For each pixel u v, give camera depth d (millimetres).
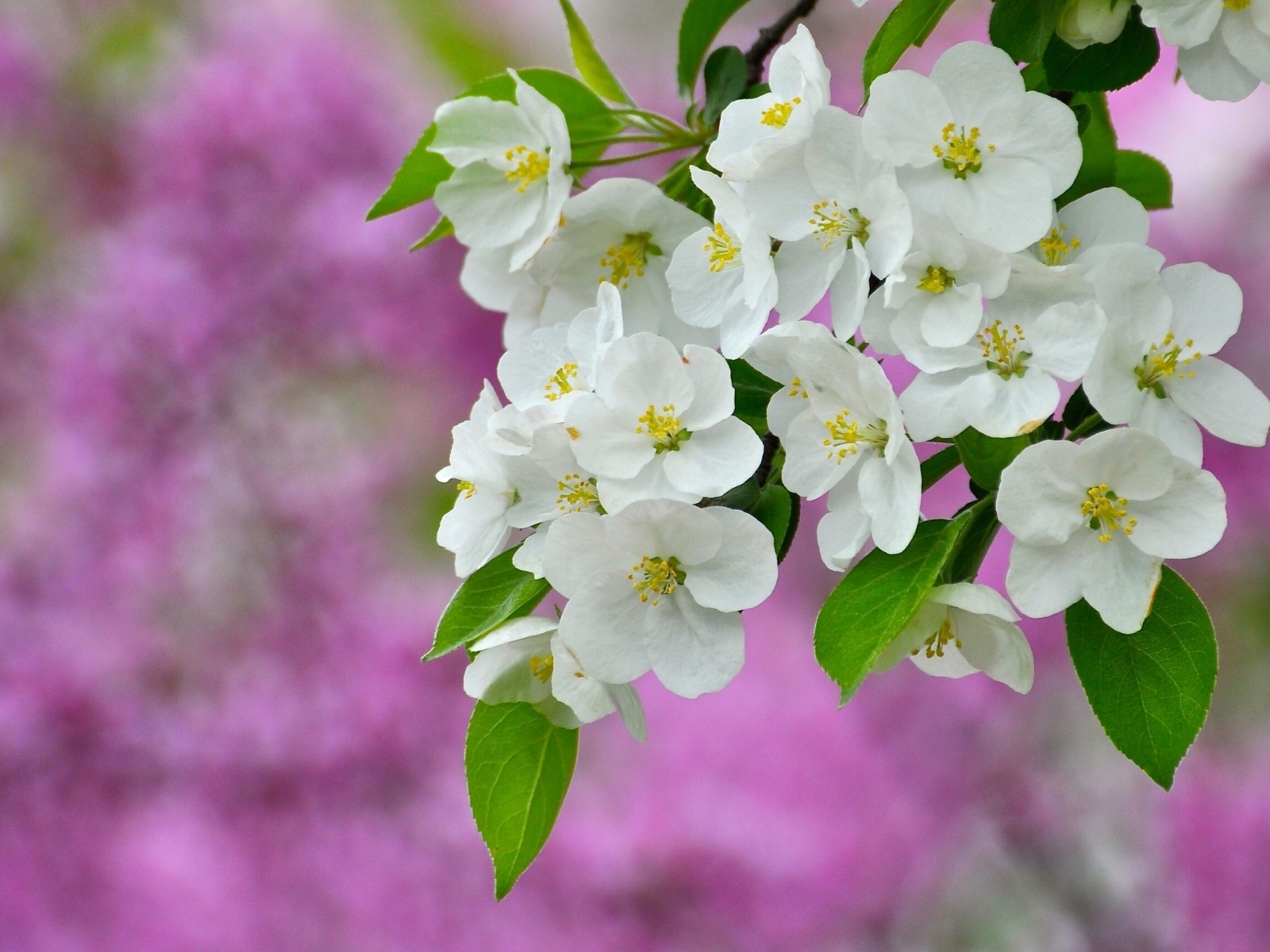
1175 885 1534
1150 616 941
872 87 953
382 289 1639
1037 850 1589
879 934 1530
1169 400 944
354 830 1512
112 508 1576
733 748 1560
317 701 1534
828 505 952
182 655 1559
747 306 967
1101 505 931
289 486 1620
